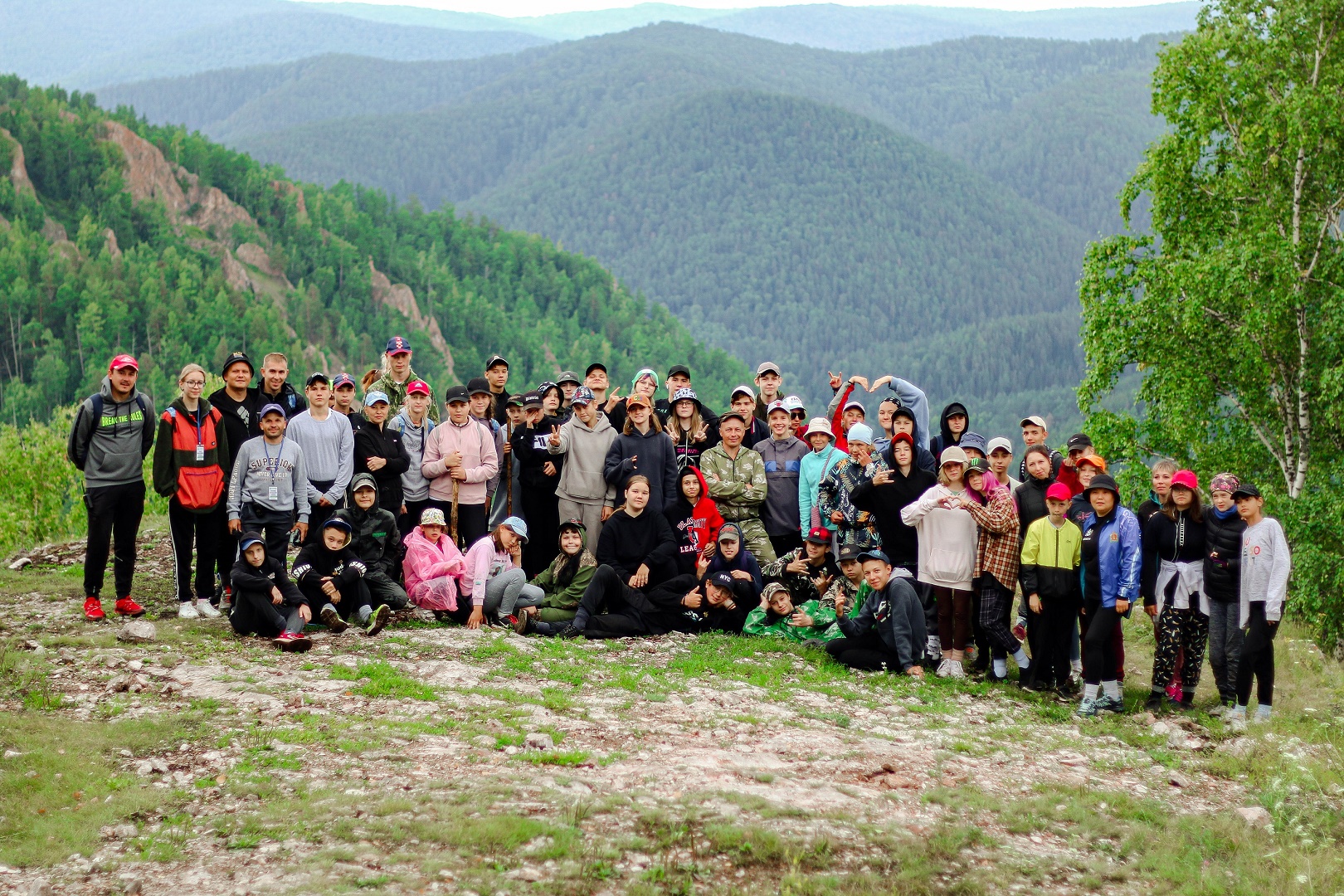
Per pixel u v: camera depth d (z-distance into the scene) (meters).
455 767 7.04
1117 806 7.45
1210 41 23.94
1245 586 9.55
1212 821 7.31
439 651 9.90
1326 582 19.77
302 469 10.77
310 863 5.64
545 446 12.36
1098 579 9.93
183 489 10.45
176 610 10.89
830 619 11.48
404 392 12.33
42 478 23.59
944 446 12.22
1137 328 24.02
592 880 5.69
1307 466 22.94
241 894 5.32
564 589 11.62
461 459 11.73
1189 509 9.95
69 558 14.33
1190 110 24.22
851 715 9.14
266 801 6.38
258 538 9.91
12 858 5.58
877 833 6.55
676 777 7.16
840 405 13.39
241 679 8.52
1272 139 22.89
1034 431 12.02
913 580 11.07
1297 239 22.77
